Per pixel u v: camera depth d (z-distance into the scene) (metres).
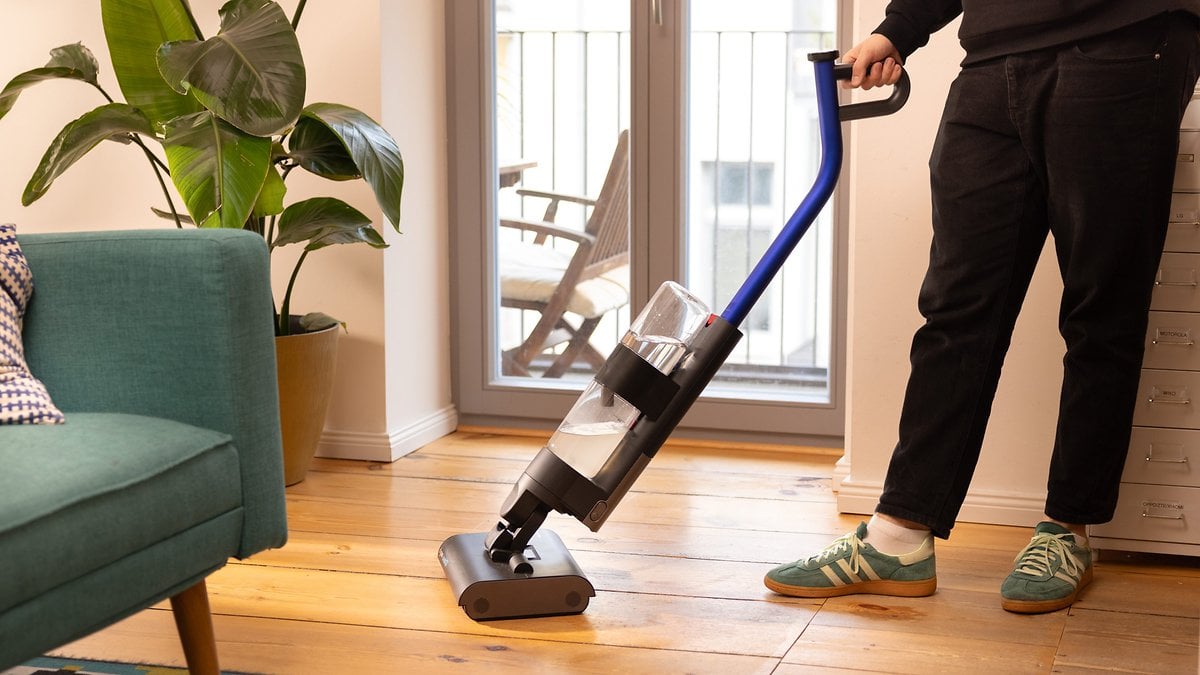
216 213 2.40
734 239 3.03
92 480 1.31
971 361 1.92
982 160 1.89
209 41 2.25
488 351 3.19
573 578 1.92
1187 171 2.03
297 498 2.57
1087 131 1.79
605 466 1.86
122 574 1.34
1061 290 2.32
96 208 2.92
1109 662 1.73
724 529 2.37
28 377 1.51
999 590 2.03
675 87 2.95
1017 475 2.39
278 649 1.78
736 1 2.94
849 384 2.48
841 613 1.93
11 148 2.94
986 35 1.87
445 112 3.11
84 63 2.52
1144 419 2.10
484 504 2.54
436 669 1.71
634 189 3.01
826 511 2.49
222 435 1.52
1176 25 1.78
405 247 2.93
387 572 2.12
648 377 1.82
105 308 1.56
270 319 1.59
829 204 2.95
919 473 1.97
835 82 1.87
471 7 3.05
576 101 3.08
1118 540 2.14
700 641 1.81
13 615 1.21
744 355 3.06
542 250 3.17
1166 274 2.06
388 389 2.88
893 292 2.41
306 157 2.46
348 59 2.76
